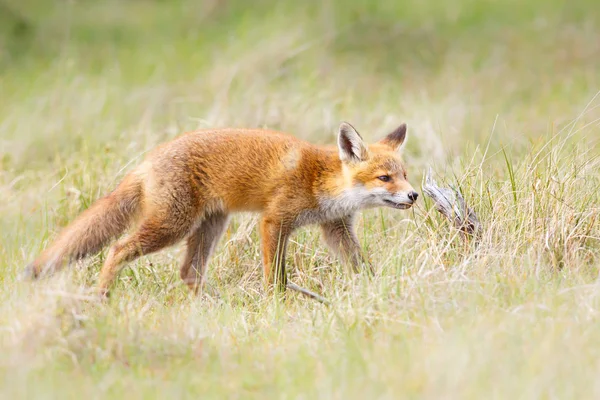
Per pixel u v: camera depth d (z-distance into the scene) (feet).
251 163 37.60
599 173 38.42
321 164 38.01
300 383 24.54
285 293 36.01
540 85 72.18
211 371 26.27
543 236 34.60
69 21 88.84
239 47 74.64
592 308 27.81
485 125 58.18
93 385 24.63
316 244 40.63
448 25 89.30
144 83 72.38
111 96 66.23
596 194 36.76
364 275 34.65
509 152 47.55
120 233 36.86
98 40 89.15
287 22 80.59
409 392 23.11
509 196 36.91
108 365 26.25
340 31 82.48
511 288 30.12
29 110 63.36
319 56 73.51
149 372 26.08
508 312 28.07
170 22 95.30
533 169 37.42
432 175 43.11
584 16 89.30
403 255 35.22
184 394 23.99
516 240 34.55
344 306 31.22
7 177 50.78
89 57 82.33
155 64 78.54
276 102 57.36
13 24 88.84
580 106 63.67
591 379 23.16
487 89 70.79
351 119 56.95
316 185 37.76
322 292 36.29
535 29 87.40
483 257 33.17
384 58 79.77
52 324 27.55
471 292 29.94
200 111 61.05
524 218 35.24
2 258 38.63
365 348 26.84
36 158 54.65
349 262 37.47
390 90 69.87
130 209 37.01
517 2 93.66
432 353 25.17
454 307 29.17
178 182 36.73
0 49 83.97
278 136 38.42
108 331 27.94
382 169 37.70
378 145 39.19
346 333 28.32
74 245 35.37
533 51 81.87
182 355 27.43
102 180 44.80
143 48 85.35
